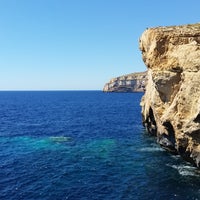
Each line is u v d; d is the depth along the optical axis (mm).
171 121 40562
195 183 32562
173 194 29797
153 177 34781
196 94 35906
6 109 137125
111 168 38656
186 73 38719
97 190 31281
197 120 34625
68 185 32812
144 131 67438
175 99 40625
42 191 31172
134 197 29312
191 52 38969
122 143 54094
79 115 108312
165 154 45156
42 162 41719
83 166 39688
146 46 55000
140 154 45438
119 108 138500
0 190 31516
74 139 58750
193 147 36250
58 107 151250
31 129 72875
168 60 44469
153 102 46875
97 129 71875
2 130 71188
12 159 43406
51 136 62469
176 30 48312
